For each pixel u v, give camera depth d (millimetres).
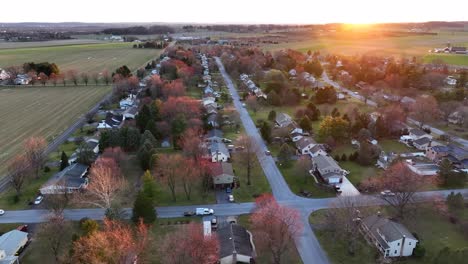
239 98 165750
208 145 102938
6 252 57312
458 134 116750
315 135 116188
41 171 90438
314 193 80812
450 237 64562
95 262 49500
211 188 83062
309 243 63312
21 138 114000
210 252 55219
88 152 92250
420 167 88188
